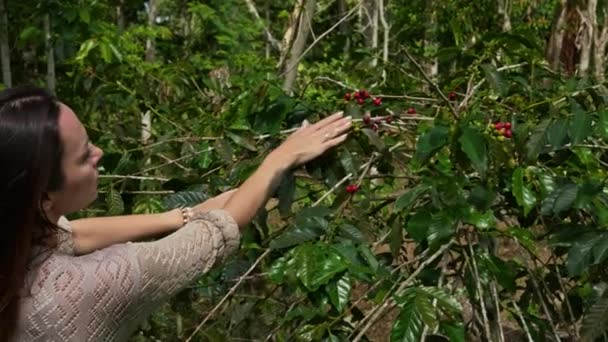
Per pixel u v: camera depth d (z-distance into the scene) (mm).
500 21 8422
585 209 1932
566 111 2227
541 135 1893
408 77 3008
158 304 1255
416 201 1948
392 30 8281
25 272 1156
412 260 1900
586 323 1659
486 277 1862
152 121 3354
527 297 2336
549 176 1882
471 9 8234
